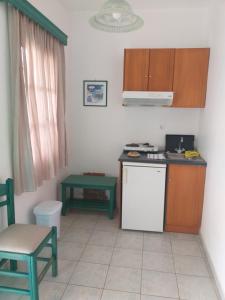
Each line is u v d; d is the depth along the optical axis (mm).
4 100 2057
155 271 2312
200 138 3238
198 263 2459
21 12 2111
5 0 1895
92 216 3461
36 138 2412
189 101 3053
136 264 2408
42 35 2553
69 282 2131
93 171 3777
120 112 3572
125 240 2844
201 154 3123
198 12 3203
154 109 3486
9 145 2150
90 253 2570
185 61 2986
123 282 2152
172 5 3139
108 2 1768
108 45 3455
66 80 3510
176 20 3264
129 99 3088
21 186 2242
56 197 3375
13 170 2184
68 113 3652
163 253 2607
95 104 3605
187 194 2941
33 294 1733
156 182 2918
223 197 2127
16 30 2029
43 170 2680
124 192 2988
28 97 2295
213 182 2494
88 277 2201
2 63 2006
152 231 3051
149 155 3156
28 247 1719
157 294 2025
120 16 1860
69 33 3484
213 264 2295
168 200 2982
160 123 3506
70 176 3643
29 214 2596
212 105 2672
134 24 1978
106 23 1968
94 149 3730
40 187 2828
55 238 2098
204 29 3227
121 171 2986
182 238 2926
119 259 2480
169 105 3072
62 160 3182
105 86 3547
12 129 2135
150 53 3029
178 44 3309
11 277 2166
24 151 2234
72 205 3510
